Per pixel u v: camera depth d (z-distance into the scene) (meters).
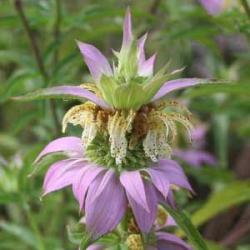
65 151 0.30
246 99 0.46
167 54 0.54
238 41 0.58
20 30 0.49
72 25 0.44
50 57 0.45
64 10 0.47
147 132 0.29
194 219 0.41
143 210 0.28
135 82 0.28
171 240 0.31
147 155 0.29
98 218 0.28
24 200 0.41
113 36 0.57
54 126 0.44
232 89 0.39
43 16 0.45
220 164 0.56
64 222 0.48
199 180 0.51
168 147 0.29
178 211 0.29
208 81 0.28
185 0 0.53
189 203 0.55
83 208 0.28
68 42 0.47
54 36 0.46
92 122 0.29
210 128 0.61
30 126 0.60
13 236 0.47
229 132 0.63
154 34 0.52
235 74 0.56
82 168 0.29
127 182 0.28
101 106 0.29
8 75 0.60
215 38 0.58
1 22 0.44
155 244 0.31
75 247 0.46
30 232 0.43
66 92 0.28
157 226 0.32
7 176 0.41
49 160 0.30
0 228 0.53
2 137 0.59
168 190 0.28
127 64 0.29
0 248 0.47
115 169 0.29
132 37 0.29
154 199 0.28
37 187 0.41
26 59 0.44
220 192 0.40
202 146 0.56
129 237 0.30
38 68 0.44
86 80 0.51
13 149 0.57
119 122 0.29
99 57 0.29
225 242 0.49
